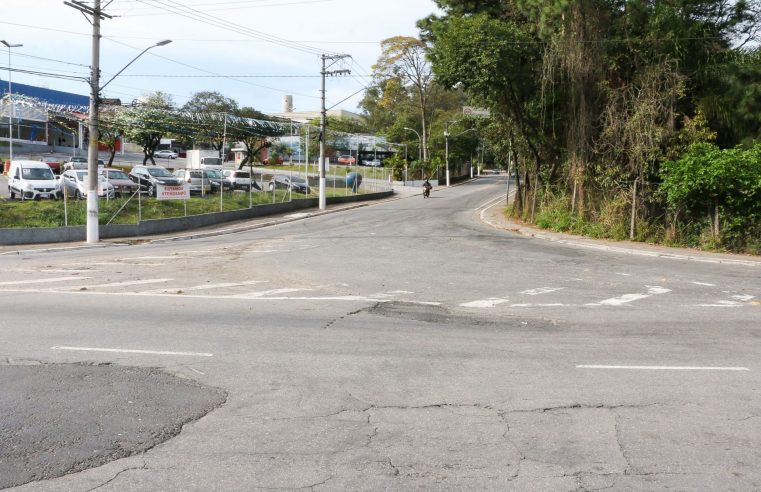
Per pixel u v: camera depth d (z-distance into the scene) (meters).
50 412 5.70
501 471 4.55
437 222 35.12
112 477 4.43
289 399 6.12
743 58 25.20
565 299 12.37
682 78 24.83
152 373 6.95
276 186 53.50
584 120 27.44
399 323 9.88
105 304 11.31
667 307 11.52
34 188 30.95
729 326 9.77
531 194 34.91
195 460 4.71
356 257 19.83
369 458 4.76
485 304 11.71
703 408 5.89
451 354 7.90
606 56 26.88
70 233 26.12
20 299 11.84
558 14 27.00
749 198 21.28
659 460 4.75
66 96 67.00
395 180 85.81
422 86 86.31
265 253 21.11
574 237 26.52
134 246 25.03
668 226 24.06
